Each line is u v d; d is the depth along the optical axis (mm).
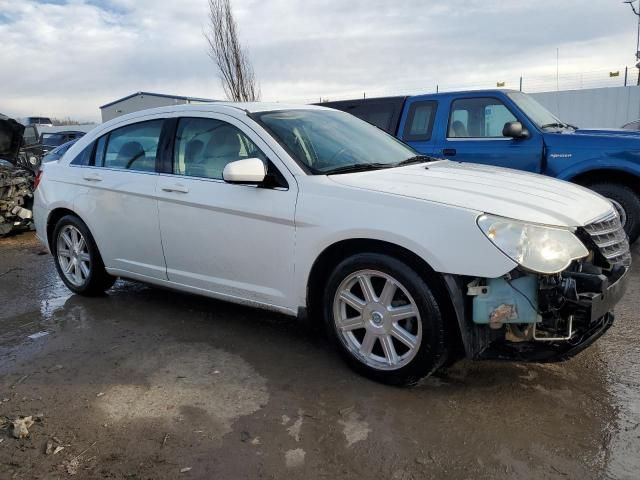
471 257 2848
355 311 3418
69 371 3596
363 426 2848
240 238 3713
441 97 7070
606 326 3176
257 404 3102
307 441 2734
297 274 3479
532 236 2846
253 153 3752
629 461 2512
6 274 6293
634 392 3121
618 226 3410
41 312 4816
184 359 3717
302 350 3809
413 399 3100
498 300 2871
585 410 2941
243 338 4043
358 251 3297
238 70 18500
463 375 3373
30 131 12969
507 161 6574
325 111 4555
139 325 4375
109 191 4523
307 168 3541
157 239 4238
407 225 3008
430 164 4055
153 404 3133
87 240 4852
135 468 2568
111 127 4766
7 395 3299
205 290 4070
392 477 2459
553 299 2863
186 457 2639
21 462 2637
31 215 8836
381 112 7480
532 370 3416
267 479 2471
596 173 6184
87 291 5043
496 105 6730
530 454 2582
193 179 3998
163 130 4316
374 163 3846
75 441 2793
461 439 2713
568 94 18391
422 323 3029
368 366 3295
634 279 5227
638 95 17531
